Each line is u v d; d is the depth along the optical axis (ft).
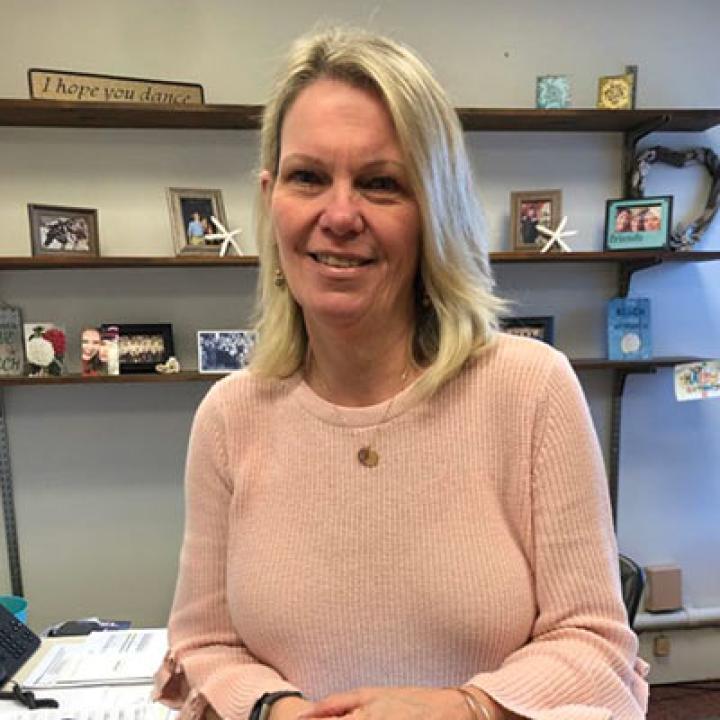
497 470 2.41
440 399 2.48
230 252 6.88
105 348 6.73
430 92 2.32
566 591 2.26
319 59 2.38
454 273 2.51
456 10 7.11
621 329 7.33
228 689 2.46
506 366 2.46
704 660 8.04
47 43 6.73
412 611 2.34
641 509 7.98
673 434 7.93
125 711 3.80
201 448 2.85
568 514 2.28
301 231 2.43
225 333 6.88
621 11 7.30
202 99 6.62
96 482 7.36
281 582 2.47
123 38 6.80
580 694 2.08
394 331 2.57
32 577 7.37
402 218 2.38
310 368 2.77
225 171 7.02
